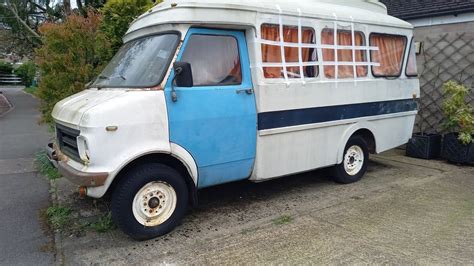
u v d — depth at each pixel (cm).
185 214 463
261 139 457
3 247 386
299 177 615
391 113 618
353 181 588
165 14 419
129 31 491
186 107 399
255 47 446
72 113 389
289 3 492
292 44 482
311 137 512
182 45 403
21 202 512
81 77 669
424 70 811
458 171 654
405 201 504
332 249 371
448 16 772
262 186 570
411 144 752
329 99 524
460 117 682
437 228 418
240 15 432
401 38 627
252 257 359
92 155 356
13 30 2141
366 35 568
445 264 342
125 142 366
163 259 358
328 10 528
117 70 446
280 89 466
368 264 343
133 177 381
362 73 570
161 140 386
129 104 368
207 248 379
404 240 389
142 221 393
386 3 931
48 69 685
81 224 437
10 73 3800
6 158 752
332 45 527
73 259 361
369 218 447
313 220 443
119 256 366
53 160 446
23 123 1259
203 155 416
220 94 422
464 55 748
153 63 407
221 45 431
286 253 365
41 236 411
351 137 576
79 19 700
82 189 375
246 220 445
